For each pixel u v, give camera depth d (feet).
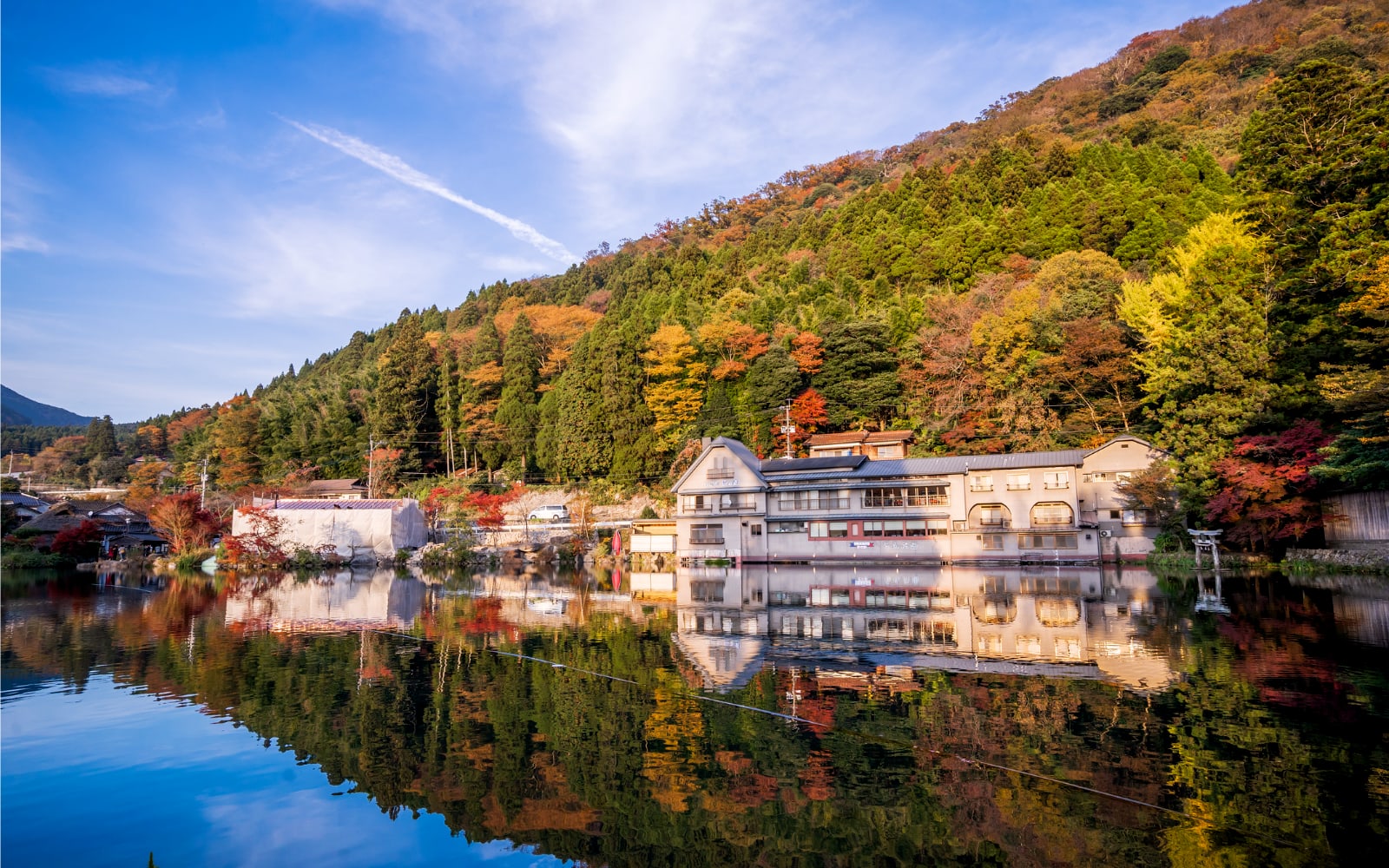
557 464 232.94
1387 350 103.71
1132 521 142.51
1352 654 49.24
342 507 180.55
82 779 30.94
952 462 151.02
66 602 96.07
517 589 114.01
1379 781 27.78
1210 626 61.87
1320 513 111.96
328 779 30.83
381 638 64.49
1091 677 44.70
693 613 80.74
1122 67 454.81
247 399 358.64
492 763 32.37
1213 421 121.29
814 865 23.11
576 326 294.87
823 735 34.88
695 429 209.87
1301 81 123.95
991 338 180.65
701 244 453.99
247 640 64.03
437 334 342.44
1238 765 29.78
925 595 95.55
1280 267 126.82
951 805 26.94
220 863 23.85
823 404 200.34
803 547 158.30
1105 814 25.79
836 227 326.85
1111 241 235.20
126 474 374.43
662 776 30.55
